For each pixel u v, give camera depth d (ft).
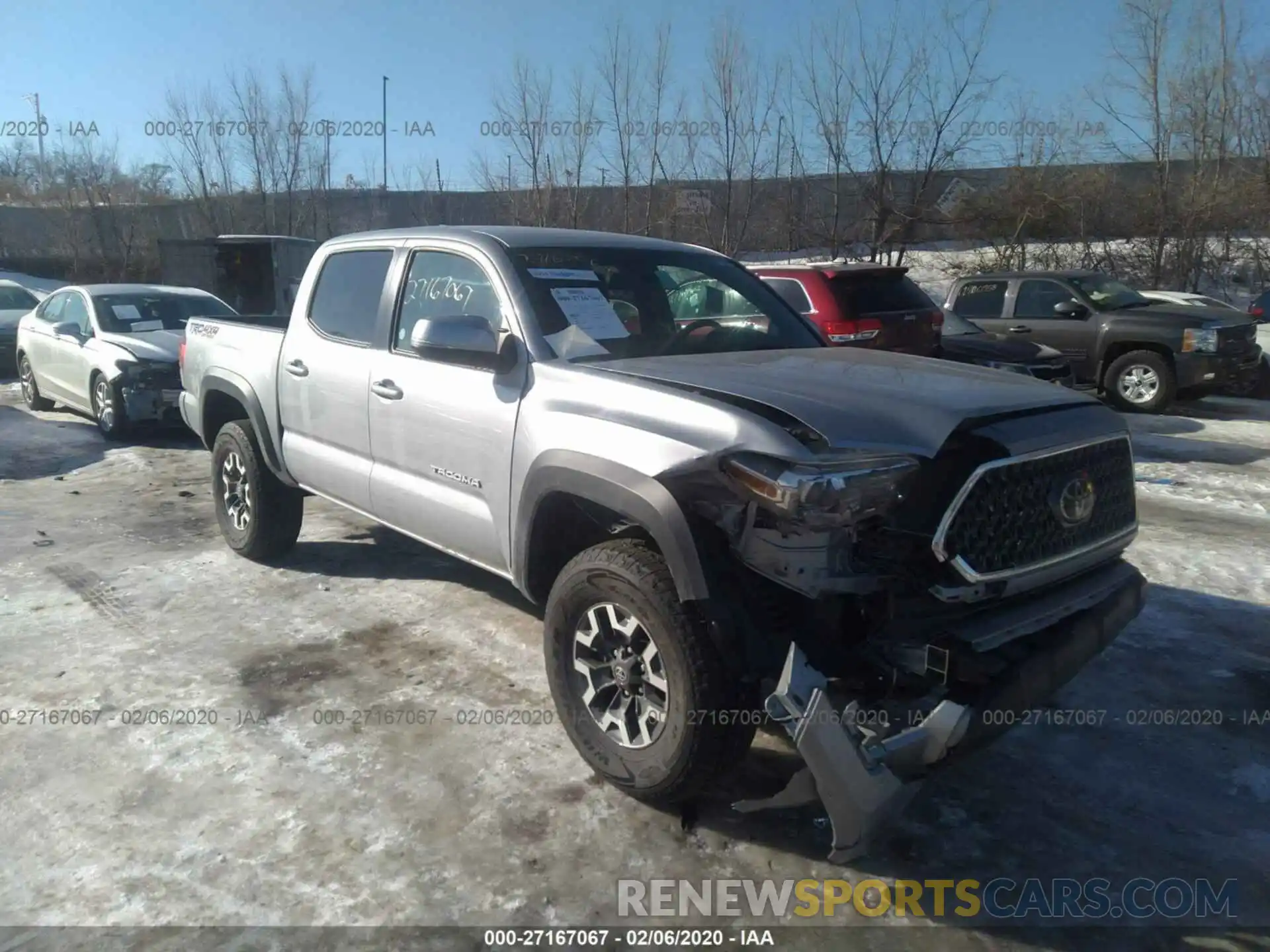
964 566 9.33
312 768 11.70
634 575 10.18
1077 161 75.20
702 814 10.89
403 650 15.10
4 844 10.21
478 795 11.19
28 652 14.96
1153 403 39.50
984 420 9.85
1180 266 71.77
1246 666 15.03
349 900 9.42
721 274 15.15
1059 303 42.19
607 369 11.57
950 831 10.79
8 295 52.47
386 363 14.46
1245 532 22.22
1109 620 10.61
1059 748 12.62
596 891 9.64
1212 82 72.95
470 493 13.05
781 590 9.85
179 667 14.46
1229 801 11.45
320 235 76.07
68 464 29.37
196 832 10.43
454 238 14.06
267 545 18.84
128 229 94.43
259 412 17.60
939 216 66.18
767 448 9.22
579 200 62.69
